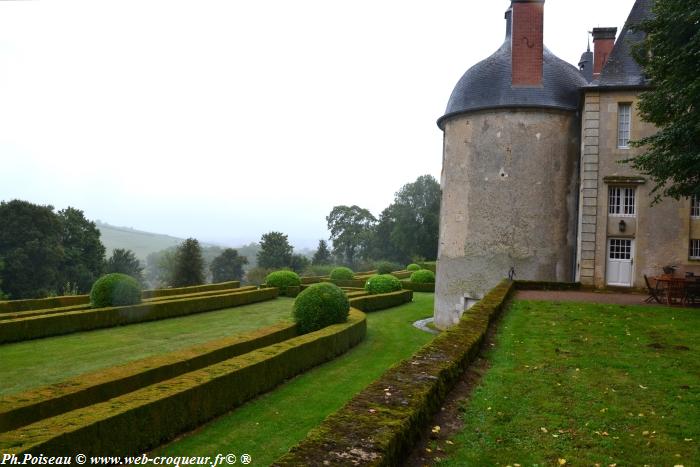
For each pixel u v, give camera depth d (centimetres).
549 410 575
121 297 1906
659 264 1767
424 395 496
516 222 1984
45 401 765
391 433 386
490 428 518
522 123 1988
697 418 556
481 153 2041
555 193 1989
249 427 853
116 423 679
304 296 1588
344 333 1480
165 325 1886
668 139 1230
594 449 475
